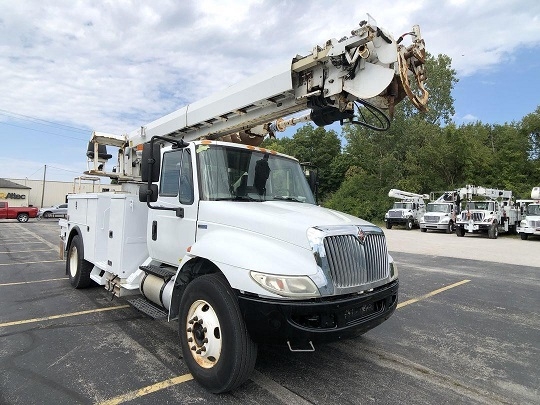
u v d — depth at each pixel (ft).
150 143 14.06
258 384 11.48
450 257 44.19
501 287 26.91
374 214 129.70
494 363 13.62
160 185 15.43
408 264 38.34
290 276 9.84
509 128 152.35
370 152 148.56
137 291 16.62
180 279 12.71
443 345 15.35
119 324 16.98
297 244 10.47
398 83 13.05
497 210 81.46
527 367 13.32
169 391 10.93
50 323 17.02
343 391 11.19
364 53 12.13
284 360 13.39
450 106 167.73
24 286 24.59
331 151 177.99
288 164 16.10
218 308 10.64
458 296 24.04
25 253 42.04
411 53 12.65
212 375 10.67
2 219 115.03
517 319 19.16
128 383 11.39
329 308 9.91
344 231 10.92
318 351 14.38
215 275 11.34
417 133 142.72
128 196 16.87
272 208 12.66
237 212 12.01
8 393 10.69
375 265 11.60
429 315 19.72
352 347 14.92
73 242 23.98
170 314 12.86
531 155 149.89
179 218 14.01
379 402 10.59
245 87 15.78
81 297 21.68
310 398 10.71
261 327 9.84
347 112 13.84
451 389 11.55
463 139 134.62
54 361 12.91
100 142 25.11
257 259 10.24
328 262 10.27
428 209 95.71
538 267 36.60
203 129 18.80
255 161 14.87
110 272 17.49
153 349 14.11
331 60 12.93
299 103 14.60
